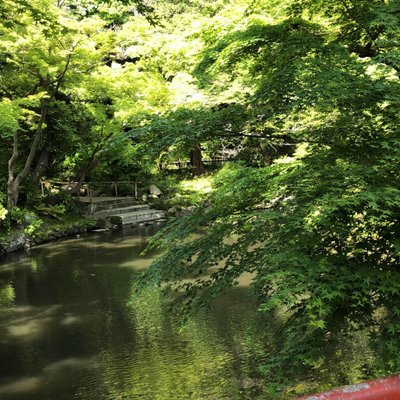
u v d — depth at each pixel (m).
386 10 3.50
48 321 7.71
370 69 4.16
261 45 4.07
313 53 3.79
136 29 13.12
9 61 12.13
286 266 2.90
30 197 15.23
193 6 18.36
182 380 5.55
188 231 4.19
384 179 3.14
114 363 6.12
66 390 5.46
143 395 5.27
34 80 13.73
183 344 6.61
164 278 4.32
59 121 15.93
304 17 4.75
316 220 2.85
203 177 21.77
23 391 5.46
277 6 5.68
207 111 3.91
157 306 8.26
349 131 3.56
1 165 16.25
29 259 12.09
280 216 3.12
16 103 12.00
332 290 2.77
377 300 3.22
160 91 12.96
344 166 3.24
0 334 7.21
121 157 17.67
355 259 3.18
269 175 4.25
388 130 3.51
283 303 2.67
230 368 5.79
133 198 19.41
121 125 15.09
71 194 17.19
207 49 5.05
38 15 7.78
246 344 6.43
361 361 5.33
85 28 12.52
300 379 5.10
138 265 11.18
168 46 11.83
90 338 6.97
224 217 4.17
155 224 17.19
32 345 6.78
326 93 3.08
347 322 3.54
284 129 4.42
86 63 13.26
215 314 7.63
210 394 5.16
